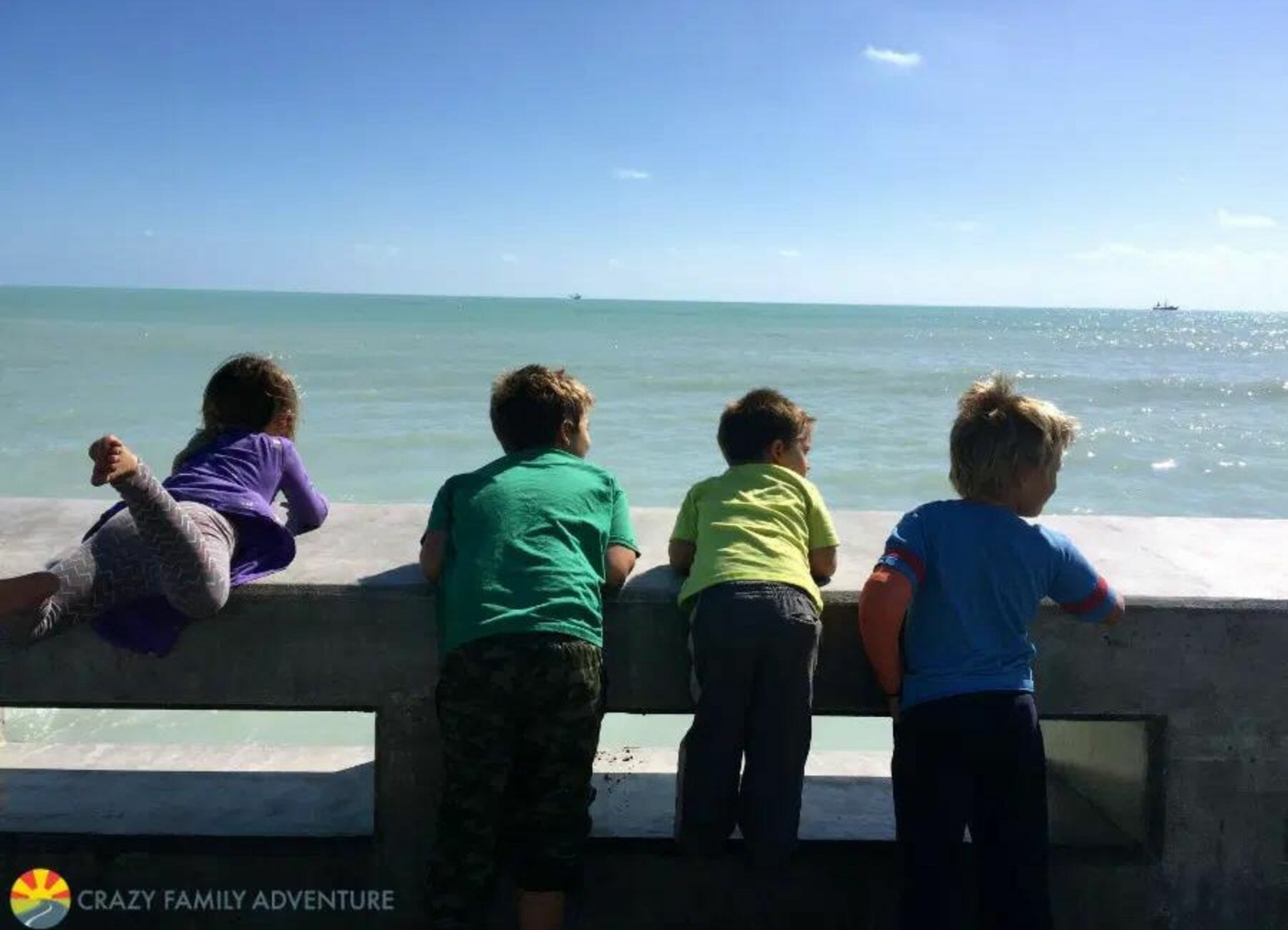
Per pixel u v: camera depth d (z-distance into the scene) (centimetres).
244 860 279
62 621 245
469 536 255
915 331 9500
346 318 9800
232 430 291
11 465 1474
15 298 17550
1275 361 5303
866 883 284
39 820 298
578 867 244
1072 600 251
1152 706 276
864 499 1401
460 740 239
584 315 13075
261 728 530
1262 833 281
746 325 10194
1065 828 300
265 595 265
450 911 235
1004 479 250
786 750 247
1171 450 1847
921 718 240
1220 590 278
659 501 1360
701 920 284
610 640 273
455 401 2391
